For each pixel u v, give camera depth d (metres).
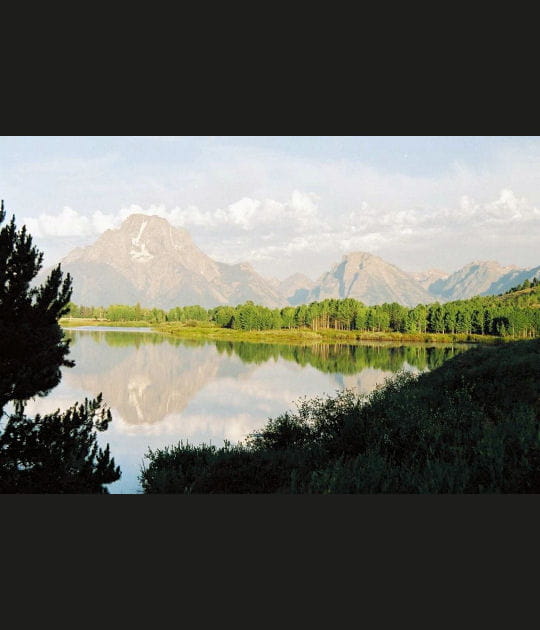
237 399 28.81
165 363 50.56
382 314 131.50
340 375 39.97
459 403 11.88
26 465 7.73
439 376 17.62
